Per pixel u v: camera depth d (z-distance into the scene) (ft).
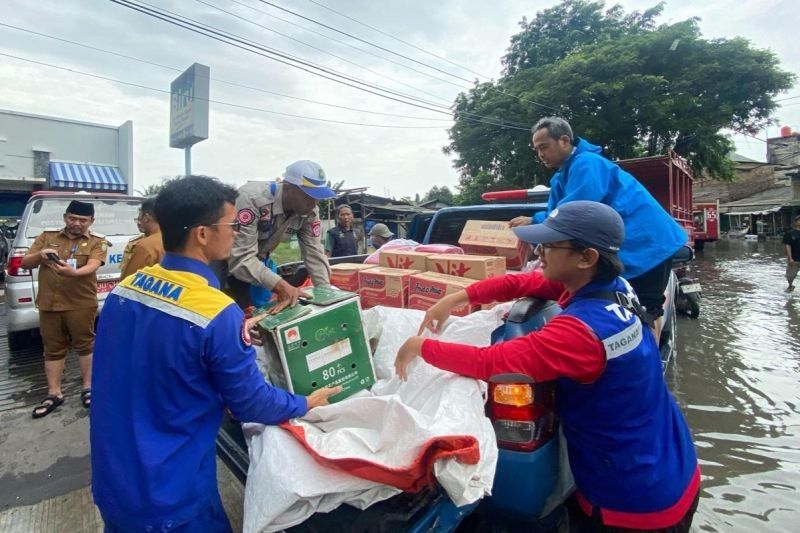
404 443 4.35
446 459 4.15
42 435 11.31
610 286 4.93
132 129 52.13
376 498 4.55
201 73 36.68
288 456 4.51
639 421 4.72
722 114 54.85
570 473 5.80
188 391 4.41
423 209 65.57
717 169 66.49
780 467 9.72
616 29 66.18
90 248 12.86
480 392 5.09
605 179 8.84
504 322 6.06
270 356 5.87
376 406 4.88
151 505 4.23
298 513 4.37
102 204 18.66
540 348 4.58
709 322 22.39
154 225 12.00
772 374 15.07
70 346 13.06
